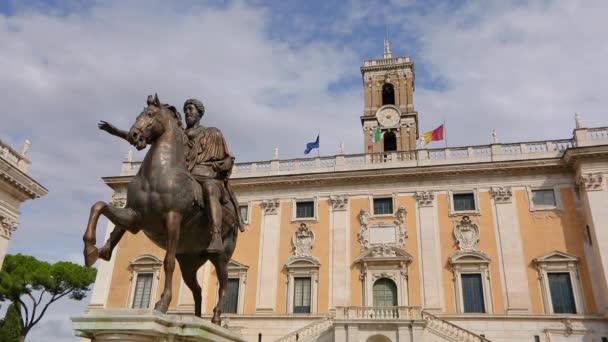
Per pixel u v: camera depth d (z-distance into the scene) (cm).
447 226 3194
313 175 3459
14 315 3616
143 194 550
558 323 2783
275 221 3462
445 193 3284
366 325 2525
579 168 3031
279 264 3322
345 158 3553
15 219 2772
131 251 3566
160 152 568
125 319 463
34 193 2848
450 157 3375
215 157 648
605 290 2730
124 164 3850
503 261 3023
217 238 574
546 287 2900
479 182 3262
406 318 2495
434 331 2488
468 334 2456
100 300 3431
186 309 3206
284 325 3091
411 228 3234
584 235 2970
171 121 600
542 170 3184
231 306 3259
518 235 3072
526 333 2797
